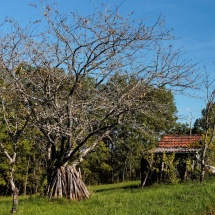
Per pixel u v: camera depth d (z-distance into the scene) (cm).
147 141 3606
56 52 1346
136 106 1332
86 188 1462
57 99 1398
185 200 1189
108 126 1391
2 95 1180
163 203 1157
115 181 5275
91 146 1505
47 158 1521
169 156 2417
